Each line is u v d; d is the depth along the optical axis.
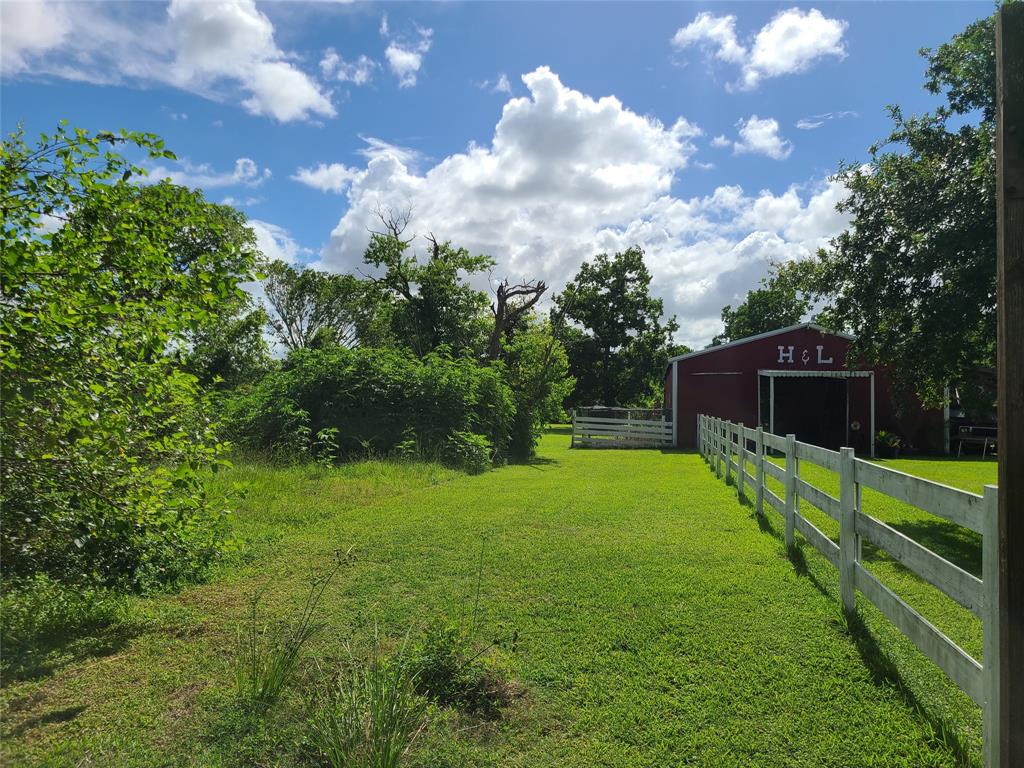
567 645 4.05
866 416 22.50
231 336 23.38
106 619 4.24
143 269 4.02
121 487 4.04
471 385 16.50
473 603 4.81
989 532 2.63
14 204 3.65
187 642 3.99
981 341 8.62
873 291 9.34
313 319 50.78
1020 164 2.12
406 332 30.47
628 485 11.59
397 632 4.25
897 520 8.59
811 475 13.29
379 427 15.40
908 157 9.12
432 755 2.81
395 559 6.04
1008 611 2.16
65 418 3.69
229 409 15.12
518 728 3.09
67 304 3.57
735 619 4.50
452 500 9.50
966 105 8.65
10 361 3.51
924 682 3.55
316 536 6.95
